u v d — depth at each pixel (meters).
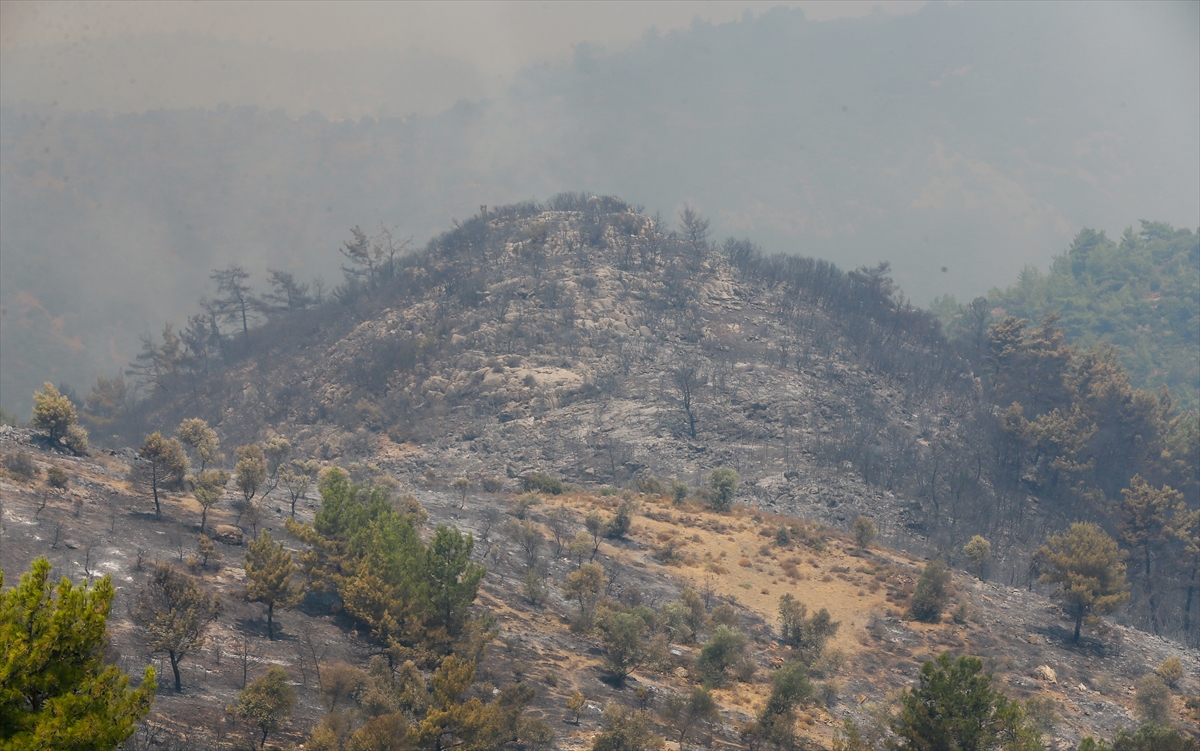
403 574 50.22
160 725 34.31
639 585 75.38
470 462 144.75
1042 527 137.50
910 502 129.62
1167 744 45.47
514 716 42.03
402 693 40.69
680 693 56.09
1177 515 130.38
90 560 49.53
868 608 77.75
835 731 48.47
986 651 71.44
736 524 97.44
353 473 125.12
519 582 70.38
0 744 17.53
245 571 54.50
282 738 37.00
